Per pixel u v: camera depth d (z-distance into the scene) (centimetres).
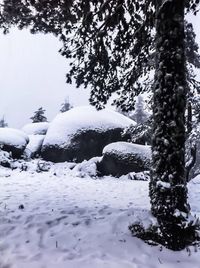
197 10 878
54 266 526
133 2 870
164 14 648
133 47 981
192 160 1811
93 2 869
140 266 538
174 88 633
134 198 1295
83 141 2345
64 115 2598
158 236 614
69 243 622
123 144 2081
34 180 1598
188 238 610
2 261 546
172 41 641
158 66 655
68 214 805
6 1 896
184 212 622
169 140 632
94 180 1784
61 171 1970
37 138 2559
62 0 867
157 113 650
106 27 918
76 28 949
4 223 738
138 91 1095
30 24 957
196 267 547
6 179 1562
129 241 623
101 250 591
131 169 1983
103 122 2409
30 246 606
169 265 550
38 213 830
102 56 988
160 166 638
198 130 1719
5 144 2141
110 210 835
